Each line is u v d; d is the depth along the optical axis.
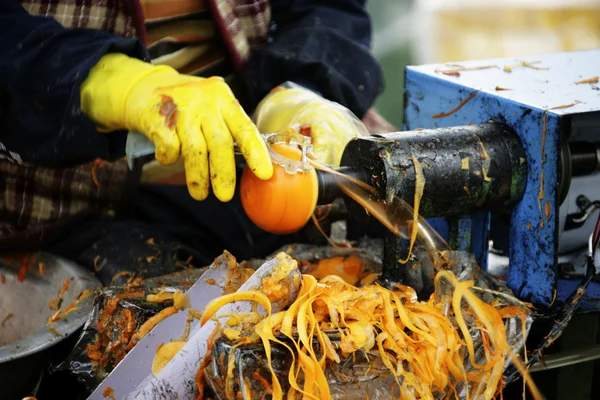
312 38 2.24
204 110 1.80
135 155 1.86
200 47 2.21
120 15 2.09
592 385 2.04
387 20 4.11
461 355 1.72
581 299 1.87
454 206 1.83
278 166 1.76
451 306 1.75
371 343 1.67
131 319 1.76
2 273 1.99
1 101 1.91
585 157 1.89
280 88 2.06
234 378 1.64
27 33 1.93
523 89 1.91
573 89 1.91
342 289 1.72
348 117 1.97
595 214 1.93
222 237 2.10
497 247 2.03
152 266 1.99
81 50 1.89
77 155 1.91
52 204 2.08
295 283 1.70
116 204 2.11
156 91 1.83
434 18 4.10
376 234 2.05
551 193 1.83
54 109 1.89
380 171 1.78
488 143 1.84
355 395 1.67
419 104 2.02
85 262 2.01
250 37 2.26
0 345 1.96
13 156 2.03
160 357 1.71
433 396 1.71
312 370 1.64
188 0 2.16
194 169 1.79
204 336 1.68
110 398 1.70
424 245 1.84
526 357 1.77
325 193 1.78
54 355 1.84
